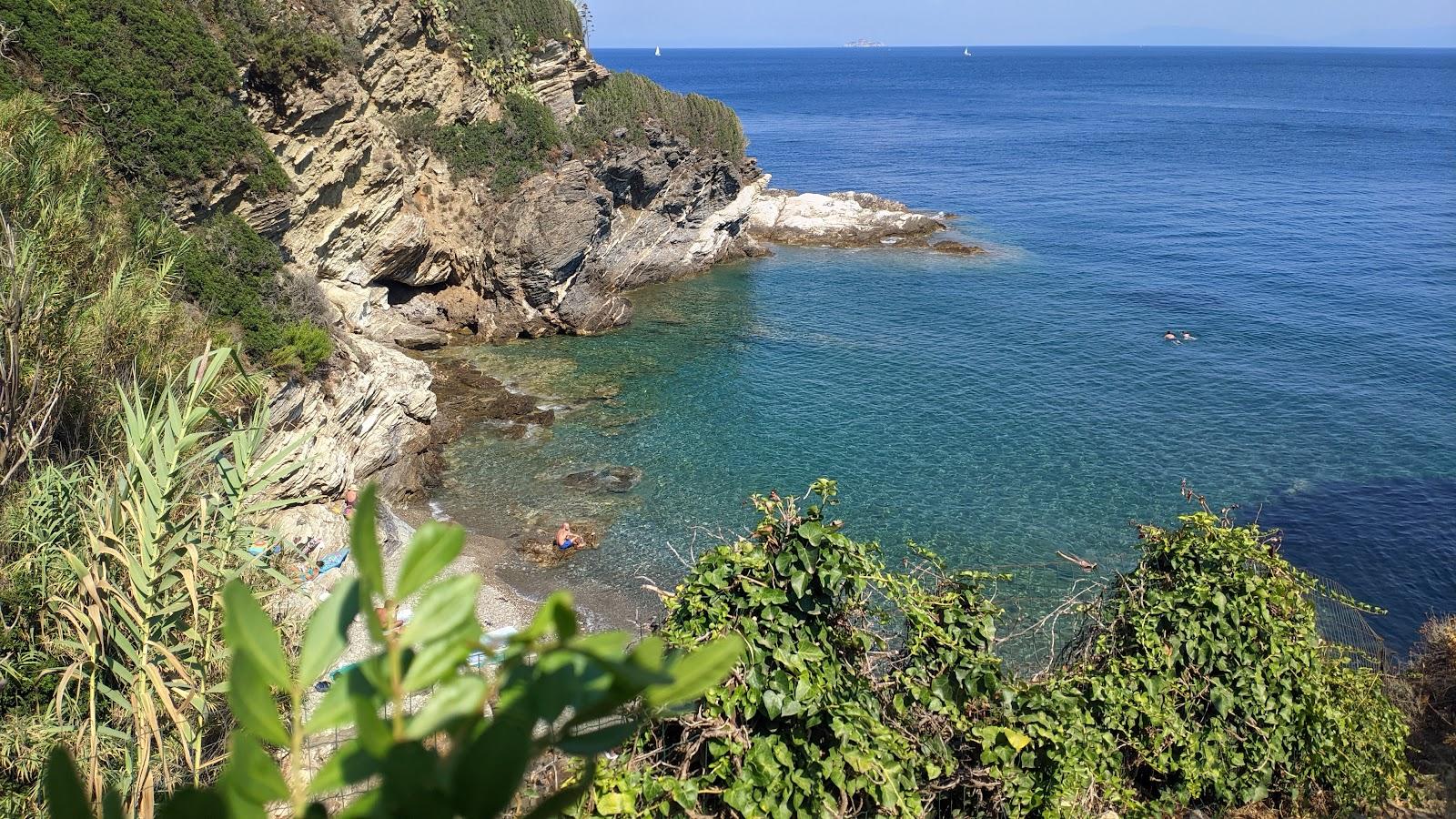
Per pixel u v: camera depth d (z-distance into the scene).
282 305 27.81
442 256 45.12
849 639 9.34
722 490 30.47
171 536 7.16
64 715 7.20
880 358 43.50
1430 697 15.32
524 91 47.31
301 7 36.03
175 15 28.73
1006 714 9.72
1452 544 28.14
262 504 8.00
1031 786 9.33
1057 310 51.44
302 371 25.78
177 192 26.81
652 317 49.03
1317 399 39.25
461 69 45.22
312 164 35.50
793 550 8.90
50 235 10.55
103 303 10.36
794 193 74.75
